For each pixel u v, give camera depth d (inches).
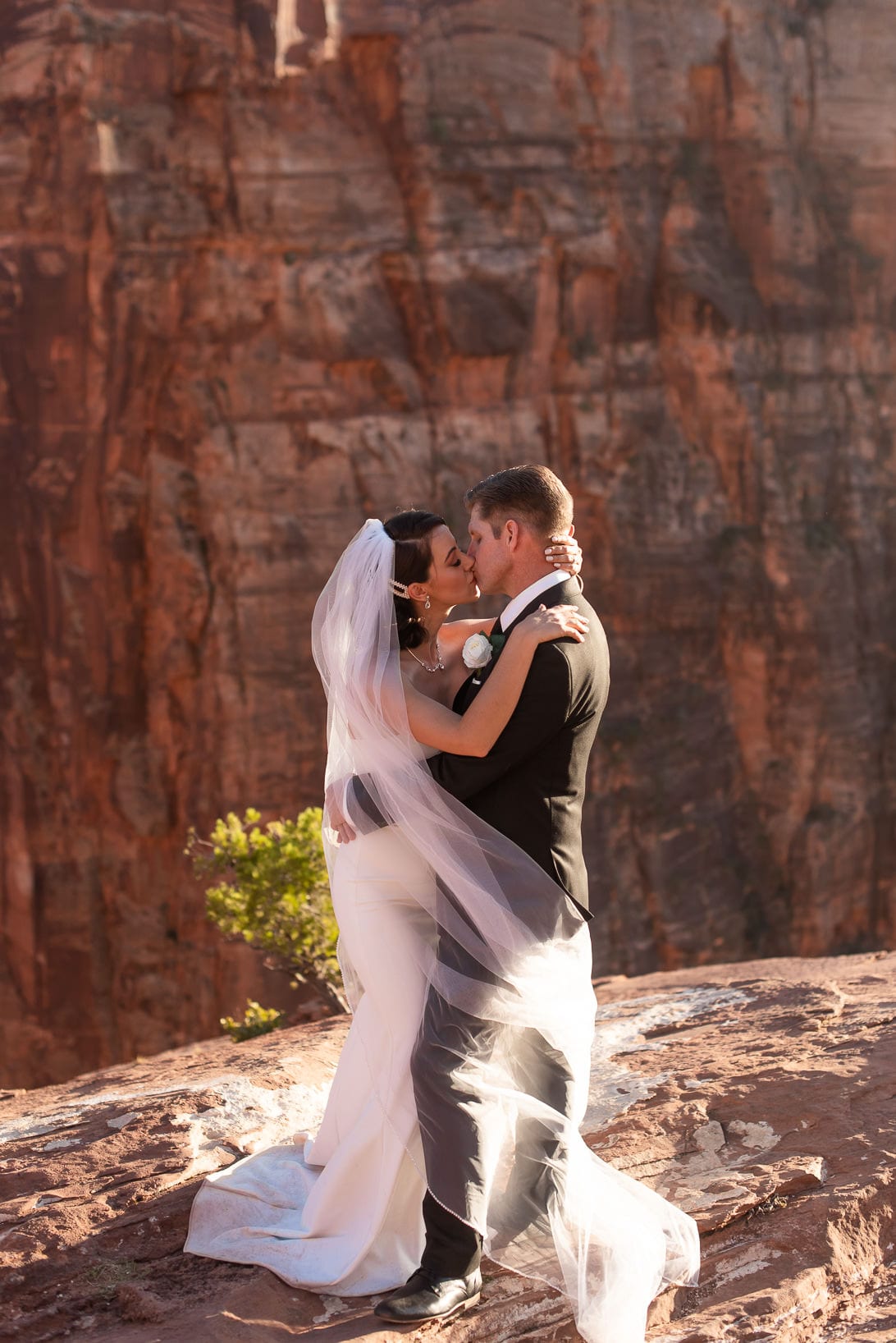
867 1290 113.0
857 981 193.9
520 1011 111.6
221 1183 129.1
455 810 111.6
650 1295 106.3
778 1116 136.2
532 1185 113.1
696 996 197.8
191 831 323.3
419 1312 104.7
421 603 117.8
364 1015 121.8
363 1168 118.2
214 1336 105.3
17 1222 126.9
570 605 111.1
